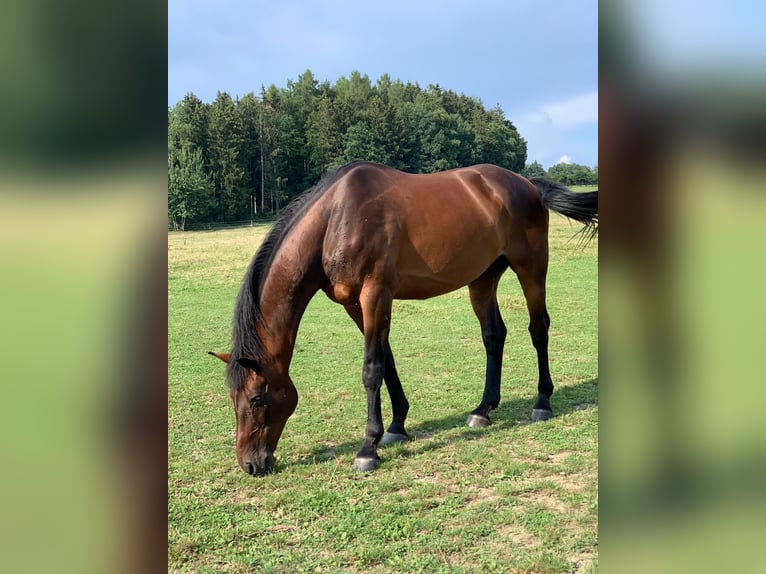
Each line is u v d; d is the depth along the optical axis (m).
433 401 5.41
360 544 2.82
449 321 9.90
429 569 2.57
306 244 3.86
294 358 7.53
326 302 12.38
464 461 3.87
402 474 3.70
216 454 4.16
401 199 4.11
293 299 3.84
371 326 3.95
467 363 7.00
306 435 4.56
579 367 6.47
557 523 2.95
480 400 5.42
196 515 3.18
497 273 4.95
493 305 4.96
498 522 2.99
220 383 6.31
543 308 4.91
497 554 2.68
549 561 2.55
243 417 3.69
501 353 4.92
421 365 6.93
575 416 4.78
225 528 3.04
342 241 3.87
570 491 3.34
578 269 14.45
